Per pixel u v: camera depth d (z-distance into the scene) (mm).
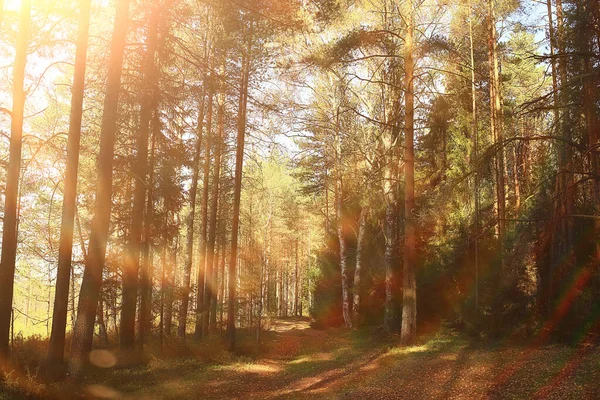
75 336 11648
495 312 17125
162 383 12328
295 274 66062
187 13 15172
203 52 18984
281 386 13242
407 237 18844
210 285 23016
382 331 23812
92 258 11969
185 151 17938
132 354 14844
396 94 22266
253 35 17844
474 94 20797
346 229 33594
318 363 17609
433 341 18766
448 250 22953
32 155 14555
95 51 15438
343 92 23953
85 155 18219
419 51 17781
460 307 21578
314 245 59875
